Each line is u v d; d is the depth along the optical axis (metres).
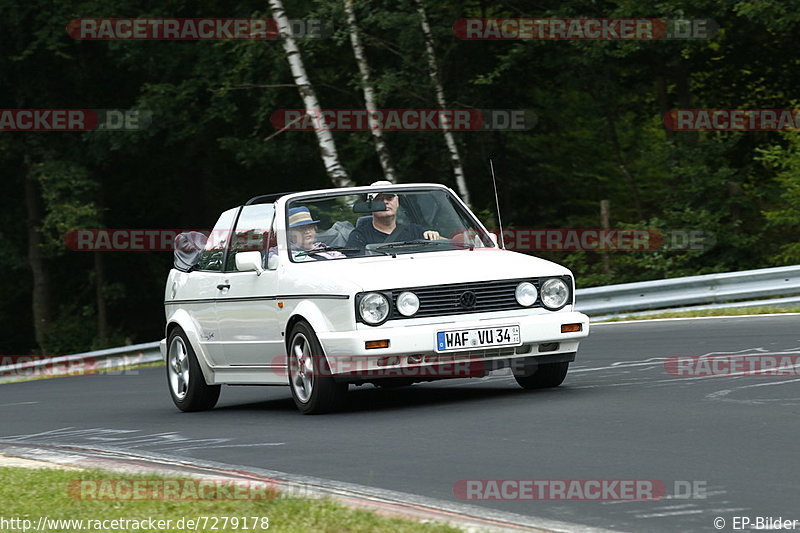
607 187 88.19
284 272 28.55
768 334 37.91
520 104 84.50
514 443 21.64
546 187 89.44
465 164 81.75
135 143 89.06
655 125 88.31
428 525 15.34
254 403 33.38
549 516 16.03
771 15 67.19
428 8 76.31
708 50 80.56
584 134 85.56
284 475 20.12
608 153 87.69
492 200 86.56
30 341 110.25
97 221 92.12
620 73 82.00
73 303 105.31
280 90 82.38
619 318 51.62
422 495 17.84
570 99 82.81
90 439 27.72
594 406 25.28
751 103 87.06
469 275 27.00
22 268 100.19
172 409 33.78
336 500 17.25
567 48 76.31
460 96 80.62
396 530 15.25
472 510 16.62
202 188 100.56
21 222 101.38
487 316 26.86
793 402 23.98
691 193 73.06
